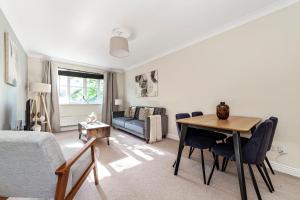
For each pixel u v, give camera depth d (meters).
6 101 2.18
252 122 1.80
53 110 4.34
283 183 1.76
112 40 2.60
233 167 2.17
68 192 1.16
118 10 2.13
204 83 3.06
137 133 3.74
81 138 3.57
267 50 2.18
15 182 1.02
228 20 2.47
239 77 2.51
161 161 2.39
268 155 2.16
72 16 2.27
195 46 3.21
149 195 1.57
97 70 5.45
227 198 1.51
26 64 3.87
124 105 5.93
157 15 2.28
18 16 2.25
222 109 2.07
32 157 0.94
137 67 5.13
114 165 2.25
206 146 1.89
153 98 4.45
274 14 2.11
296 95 1.94
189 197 1.53
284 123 2.04
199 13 2.26
